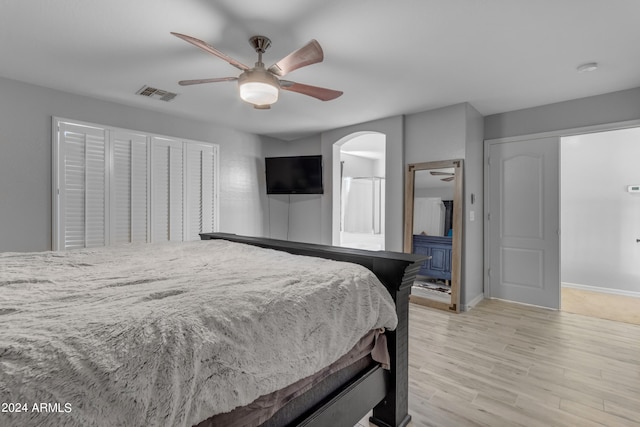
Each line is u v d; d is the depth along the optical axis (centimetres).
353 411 130
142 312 85
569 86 296
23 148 287
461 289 346
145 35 210
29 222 290
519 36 211
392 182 398
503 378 205
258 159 498
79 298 104
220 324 88
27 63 250
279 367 95
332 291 124
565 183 436
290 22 196
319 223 505
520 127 365
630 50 229
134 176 355
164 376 71
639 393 188
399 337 154
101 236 331
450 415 169
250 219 486
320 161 464
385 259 152
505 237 378
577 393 189
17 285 121
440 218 356
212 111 374
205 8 182
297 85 220
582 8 181
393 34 209
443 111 356
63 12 184
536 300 358
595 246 415
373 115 390
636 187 386
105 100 334
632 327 294
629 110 301
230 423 87
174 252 205
